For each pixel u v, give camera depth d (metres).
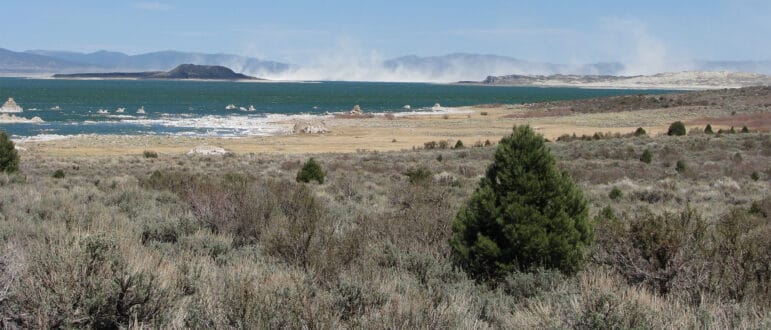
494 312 6.16
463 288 7.06
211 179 17.77
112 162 42.59
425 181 21.64
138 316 5.08
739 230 8.62
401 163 42.12
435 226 9.84
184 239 8.82
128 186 16.94
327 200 16.34
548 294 6.49
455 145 61.41
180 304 5.38
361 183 24.50
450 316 5.23
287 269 6.88
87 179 24.73
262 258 7.72
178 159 45.62
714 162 38.44
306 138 71.50
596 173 32.22
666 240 7.41
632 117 96.81
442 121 98.12
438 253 8.74
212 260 7.79
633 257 7.70
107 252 5.44
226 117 104.62
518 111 123.62
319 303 5.05
